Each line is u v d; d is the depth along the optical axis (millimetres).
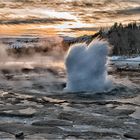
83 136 10516
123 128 11391
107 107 14594
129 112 13664
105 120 12336
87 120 12297
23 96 16969
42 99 16188
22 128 11258
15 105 14766
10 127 11336
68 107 14484
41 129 11172
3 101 15617
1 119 12461
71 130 11102
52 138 10273
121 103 15484
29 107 14344
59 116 12820
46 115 13016
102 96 17156
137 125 11766
